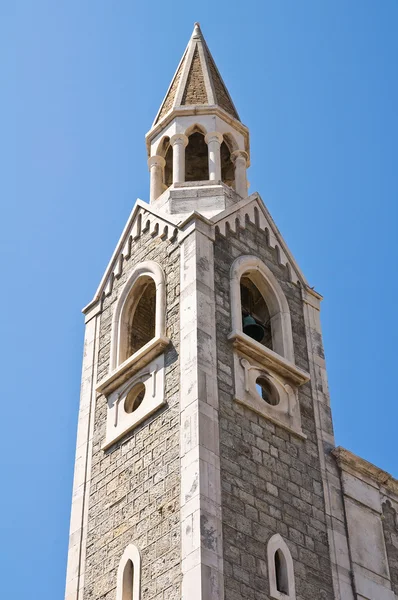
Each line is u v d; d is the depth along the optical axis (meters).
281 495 30.31
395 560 32.19
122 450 31.92
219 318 32.53
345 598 29.84
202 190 37.47
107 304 36.75
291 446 31.75
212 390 30.61
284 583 28.59
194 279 32.91
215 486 28.72
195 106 40.31
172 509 28.84
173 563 27.83
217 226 35.09
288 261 36.91
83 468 33.00
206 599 26.44
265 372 32.72
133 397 33.09
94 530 31.25
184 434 29.86
